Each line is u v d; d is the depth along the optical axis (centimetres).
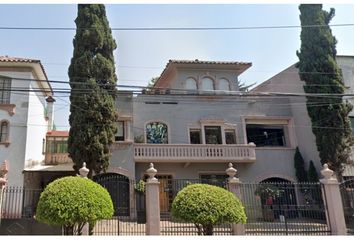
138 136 2484
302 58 2552
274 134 2759
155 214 1332
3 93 2203
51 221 1062
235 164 2531
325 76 2447
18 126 2155
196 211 1130
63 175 2405
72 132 2097
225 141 2591
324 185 1533
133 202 2127
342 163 2320
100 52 2242
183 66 2669
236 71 2759
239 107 2689
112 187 2144
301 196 2256
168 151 2369
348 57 2730
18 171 2080
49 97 2666
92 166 2044
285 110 2780
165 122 2553
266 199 2069
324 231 1480
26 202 2116
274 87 3081
